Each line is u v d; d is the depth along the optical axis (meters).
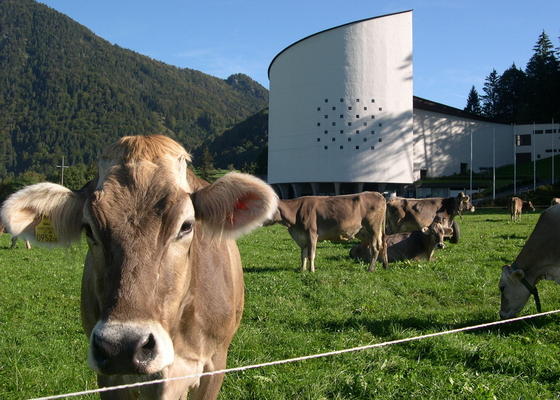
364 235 15.09
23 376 6.44
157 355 2.73
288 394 5.82
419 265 15.05
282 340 7.90
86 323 3.86
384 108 85.25
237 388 5.92
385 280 12.94
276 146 94.19
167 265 2.94
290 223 14.60
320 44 86.25
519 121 123.06
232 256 4.39
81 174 83.69
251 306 10.20
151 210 2.96
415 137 101.62
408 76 86.44
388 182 85.81
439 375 6.18
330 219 14.56
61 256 18.91
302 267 14.74
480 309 9.73
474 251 18.36
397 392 5.75
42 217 3.33
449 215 20.83
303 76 88.25
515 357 6.61
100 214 2.94
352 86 84.75
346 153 85.19
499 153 106.00
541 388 5.77
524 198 65.56
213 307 3.81
